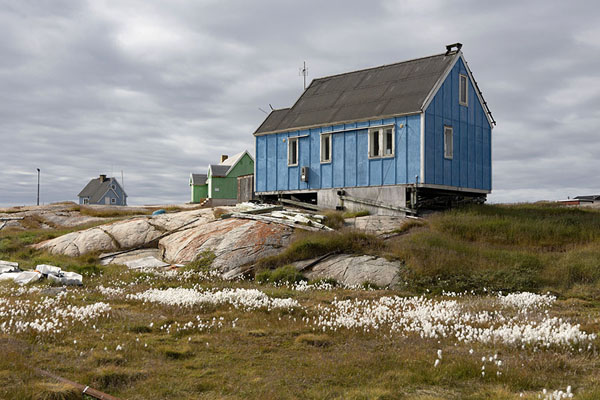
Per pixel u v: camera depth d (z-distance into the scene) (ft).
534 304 43.39
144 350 29.71
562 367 27.25
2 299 43.39
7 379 23.43
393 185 84.28
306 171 95.45
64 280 54.29
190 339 32.04
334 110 95.61
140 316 38.45
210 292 51.31
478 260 57.16
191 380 25.07
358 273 56.24
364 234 64.64
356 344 31.99
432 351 30.22
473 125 94.84
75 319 35.99
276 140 101.45
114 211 123.54
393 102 87.15
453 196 91.04
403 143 83.41
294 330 35.01
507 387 23.93
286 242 66.74
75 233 84.33
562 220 73.36
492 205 96.12
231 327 35.81
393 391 23.72
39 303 41.93
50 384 22.56
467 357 28.27
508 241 67.05
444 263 55.67
